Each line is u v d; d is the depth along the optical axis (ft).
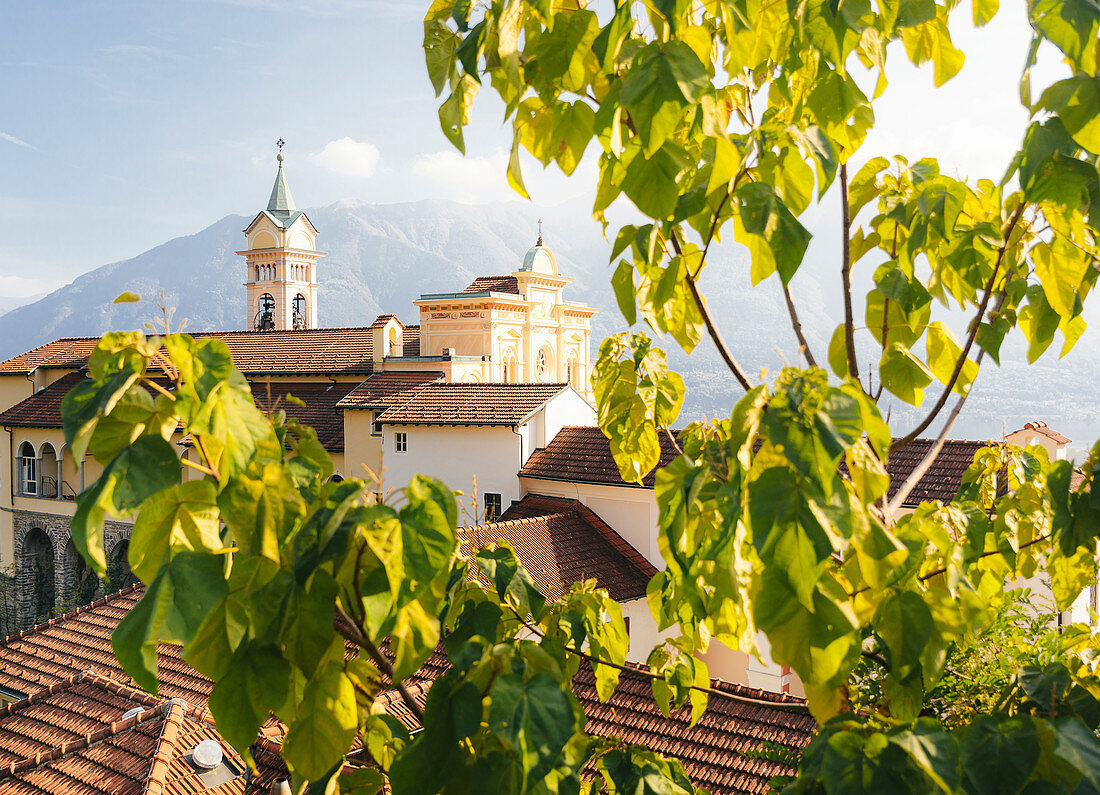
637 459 13.02
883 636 7.20
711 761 30.96
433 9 6.88
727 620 7.73
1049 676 8.33
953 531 10.06
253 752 34.24
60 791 31.07
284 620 5.54
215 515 5.50
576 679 37.27
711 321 8.31
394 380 119.85
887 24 7.25
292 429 7.06
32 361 145.07
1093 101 6.66
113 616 57.57
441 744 6.32
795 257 6.36
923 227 8.67
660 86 5.71
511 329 154.30
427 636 5.74
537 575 62.13
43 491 128.36
